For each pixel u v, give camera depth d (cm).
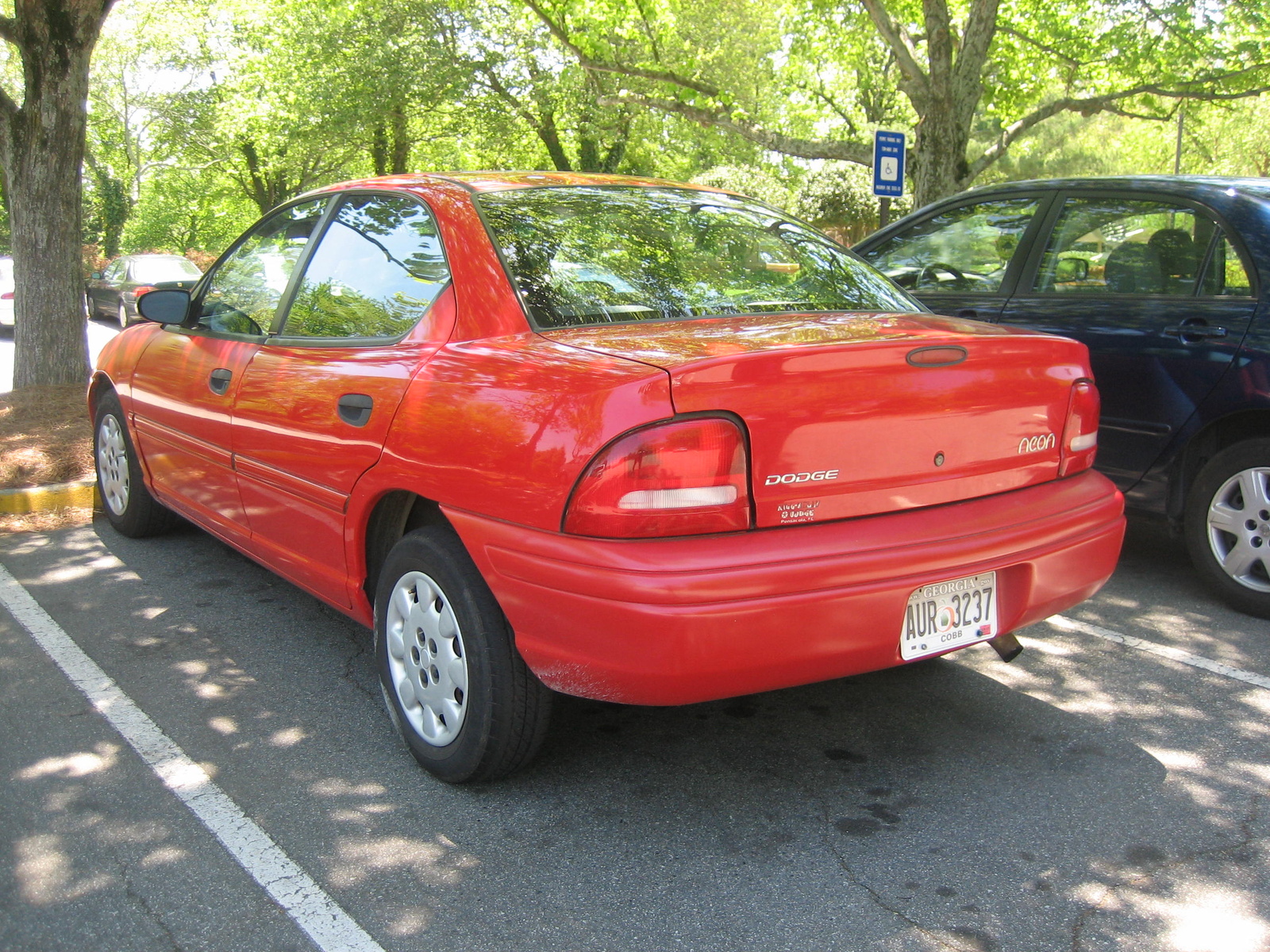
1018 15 1559
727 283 329
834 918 242
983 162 1441
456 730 292
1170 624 430
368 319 337
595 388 250
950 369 276
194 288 458
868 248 608
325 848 270
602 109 2553
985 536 276
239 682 370
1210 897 248
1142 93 1521
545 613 255
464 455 274
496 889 254
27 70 853
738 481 249
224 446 397
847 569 253
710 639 241
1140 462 464
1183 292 455
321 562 349
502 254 310
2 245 4772
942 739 331
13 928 238
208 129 3616
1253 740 329
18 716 345
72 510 579
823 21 1714
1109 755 319
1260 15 1375
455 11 2484
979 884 254
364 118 2562
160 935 236
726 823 283
